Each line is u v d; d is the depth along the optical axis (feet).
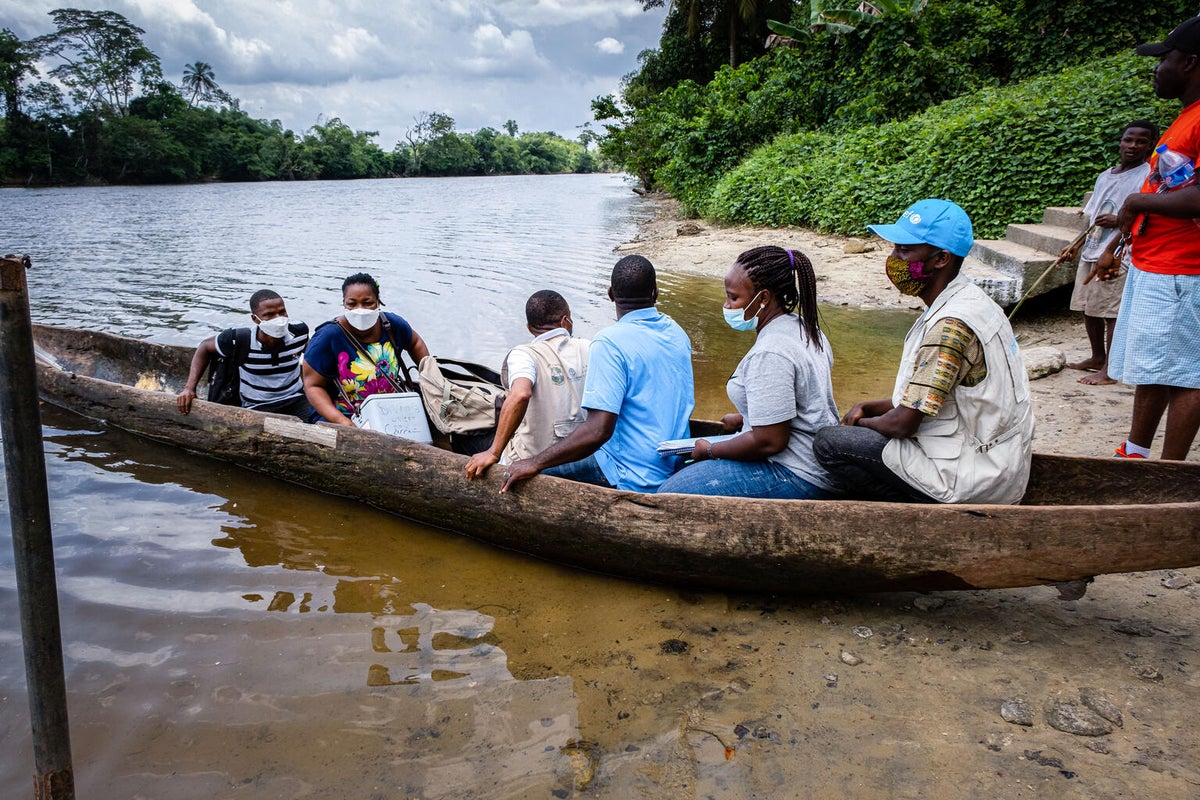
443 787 7.36
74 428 17.35
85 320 29.01
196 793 7.39
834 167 45.50
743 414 10.92
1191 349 10.96
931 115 45.24
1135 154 17.11
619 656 9.34
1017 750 7.45
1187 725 7.62
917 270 9.23
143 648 9.65
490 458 11.42
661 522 10.17
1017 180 33.32
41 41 236.43
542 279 36.94
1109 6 50.03
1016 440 9.30
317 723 8.29
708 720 8.11
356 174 299.58
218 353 15.80
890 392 19.26
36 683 6.07
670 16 112.57
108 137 203.62
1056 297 26.32
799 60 65.05
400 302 31.68
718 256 41.34
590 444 10.60
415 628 10.07
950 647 9.21
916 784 7.11
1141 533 8.51
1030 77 52.49
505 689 8.78
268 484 14.73
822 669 8.91
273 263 44.52
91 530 12.77
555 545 11.23
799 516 9.54
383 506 13.37
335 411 14.42
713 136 64.03
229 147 245.86
